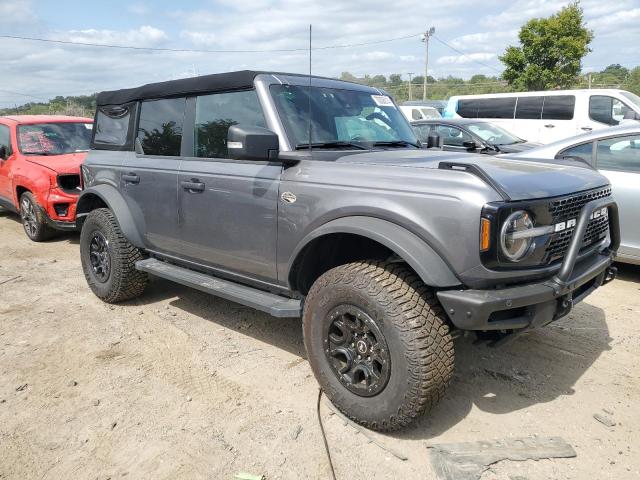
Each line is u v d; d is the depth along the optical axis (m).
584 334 4.29
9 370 3.83
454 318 2.69
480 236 2.61
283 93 3.74
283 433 3.04
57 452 2.91
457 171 2.81
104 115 5.33
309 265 3.44
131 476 2.72
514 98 13.88
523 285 2.78
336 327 3.11
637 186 5.26
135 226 4.74
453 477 2.66
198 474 2.72
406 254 2.74
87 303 5.17
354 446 2.92
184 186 4.13
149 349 4.14
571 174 3.27
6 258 6.96
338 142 3.77
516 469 2.71
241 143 3.25
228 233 3.82
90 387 3.58
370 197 2.98
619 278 5.69
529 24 27.03
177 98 4.40
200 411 3.28
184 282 4.17
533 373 3.69
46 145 8.36
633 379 3.59
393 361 2.79
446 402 3.34
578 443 2.92
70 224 7.55
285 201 3.38
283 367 3.83
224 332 4.45
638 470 2.70
